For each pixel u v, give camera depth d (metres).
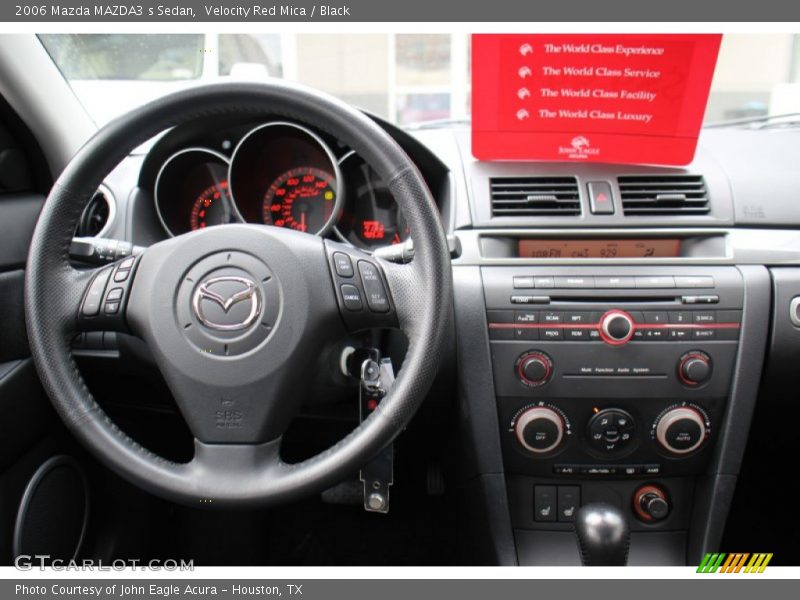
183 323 0.69
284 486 0.66
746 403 0.90
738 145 1.05
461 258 0.93
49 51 0.99
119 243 0.77
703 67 0.84
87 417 0.68
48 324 0.70
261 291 0.68
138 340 0.87
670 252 0.96
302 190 0.99
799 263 0.92
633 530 0.99
